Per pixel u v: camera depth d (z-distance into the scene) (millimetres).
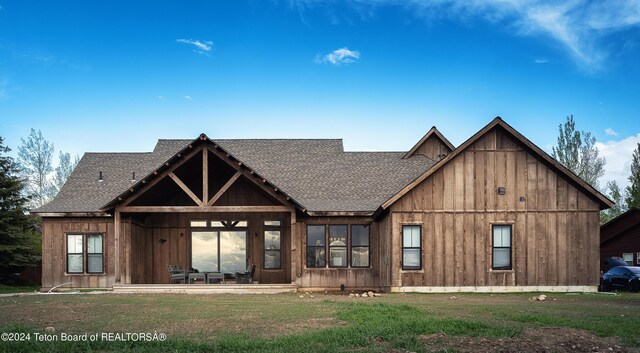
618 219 37156
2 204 28641
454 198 23000
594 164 57906
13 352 9680
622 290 26000
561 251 22906
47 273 25406
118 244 23250
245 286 23047
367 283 25188
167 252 26531
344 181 27938
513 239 22859
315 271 25156
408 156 30547
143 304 16812
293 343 10125
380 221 25203
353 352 9625
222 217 26703
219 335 11031
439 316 13266
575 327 11797
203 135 22578
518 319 12750
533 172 23141
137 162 29750
